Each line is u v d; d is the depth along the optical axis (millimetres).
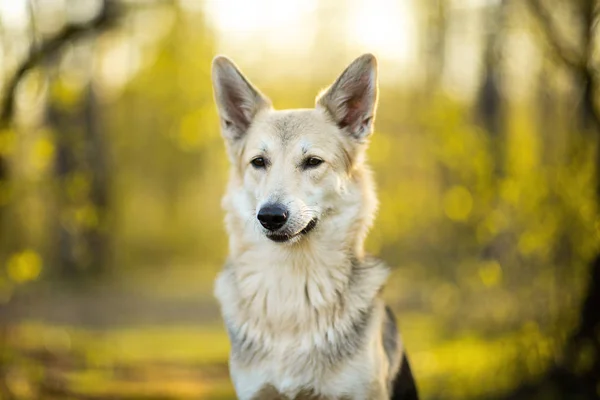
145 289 22234
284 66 22234
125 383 8938
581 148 6820
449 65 15680
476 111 13000
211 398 8445
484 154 8055
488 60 12125
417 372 8898
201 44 17578
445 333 10172
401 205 11562
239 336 4703
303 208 4594
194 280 26531
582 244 6855
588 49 6797
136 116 26453
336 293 4621
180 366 10422
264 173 4793
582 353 6828
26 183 8273
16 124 7766
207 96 17203
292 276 4605
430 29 16203
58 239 19359
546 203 7145
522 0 7625
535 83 10102
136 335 13867
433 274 10969
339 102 5051
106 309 17312
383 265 5000
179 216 38125
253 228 4758
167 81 19328
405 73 19219
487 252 9320
